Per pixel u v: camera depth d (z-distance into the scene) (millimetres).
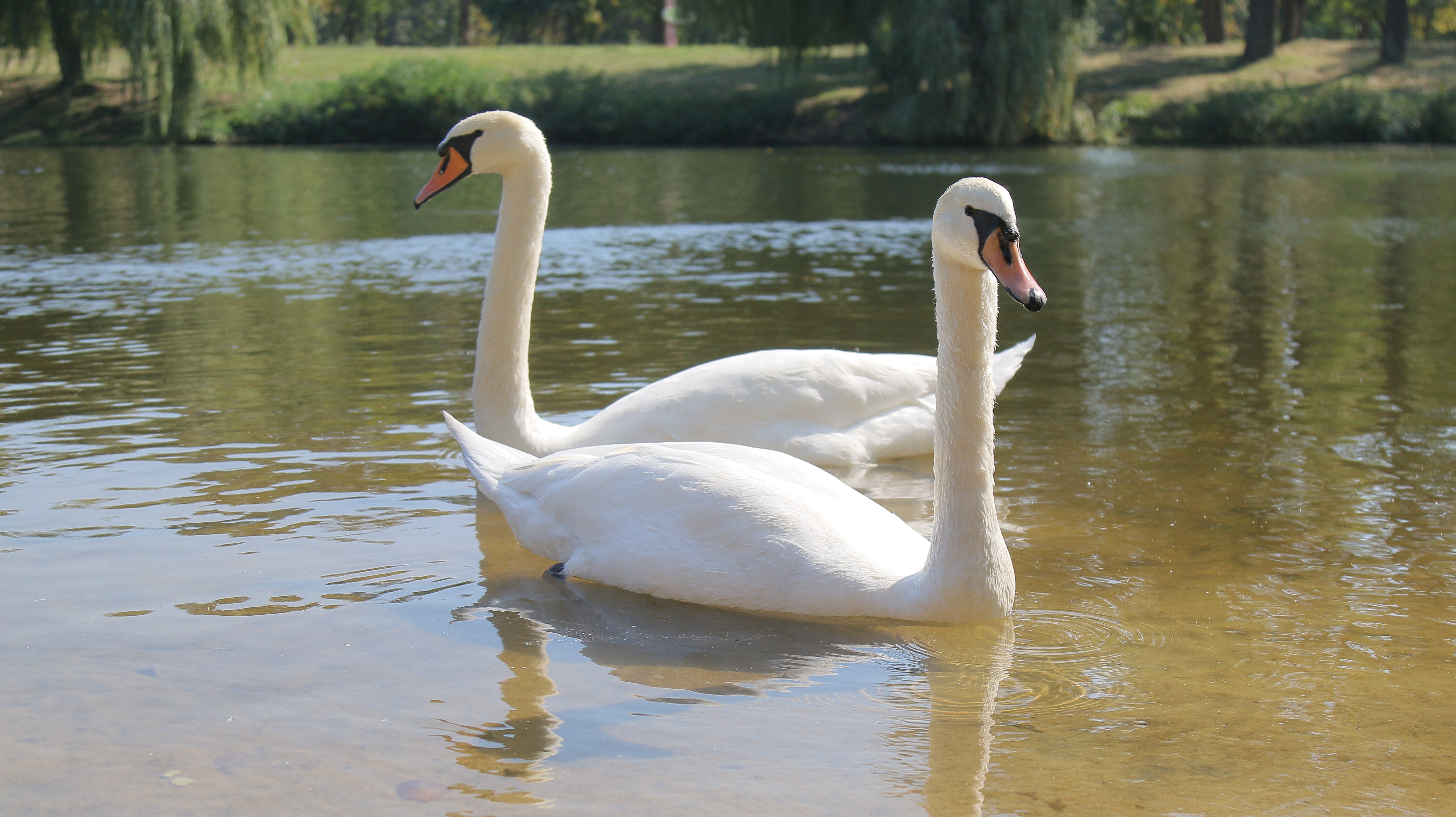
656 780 3457
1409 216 22125
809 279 14734
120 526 5738
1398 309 12453
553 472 5469
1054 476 6719
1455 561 5340
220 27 40781
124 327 11336
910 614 4660
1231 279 14844
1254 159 36750
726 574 4855
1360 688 4109
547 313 12211
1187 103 46750
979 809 3309
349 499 6230
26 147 42812
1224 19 60031
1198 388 8875
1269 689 4113
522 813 3271
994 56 42094
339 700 3982
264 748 3639
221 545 5512
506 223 6855
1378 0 72625
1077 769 3549
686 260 16562
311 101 46625
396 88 46969
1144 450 7215
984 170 32812
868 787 3430
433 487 6465
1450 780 3486
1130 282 14672
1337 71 50594
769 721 3857
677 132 46688
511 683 4137
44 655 4316
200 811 3270
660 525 5027
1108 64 52875
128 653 4340
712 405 6750
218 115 46219
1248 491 6395
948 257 4551
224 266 15773
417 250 17578
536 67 55250
